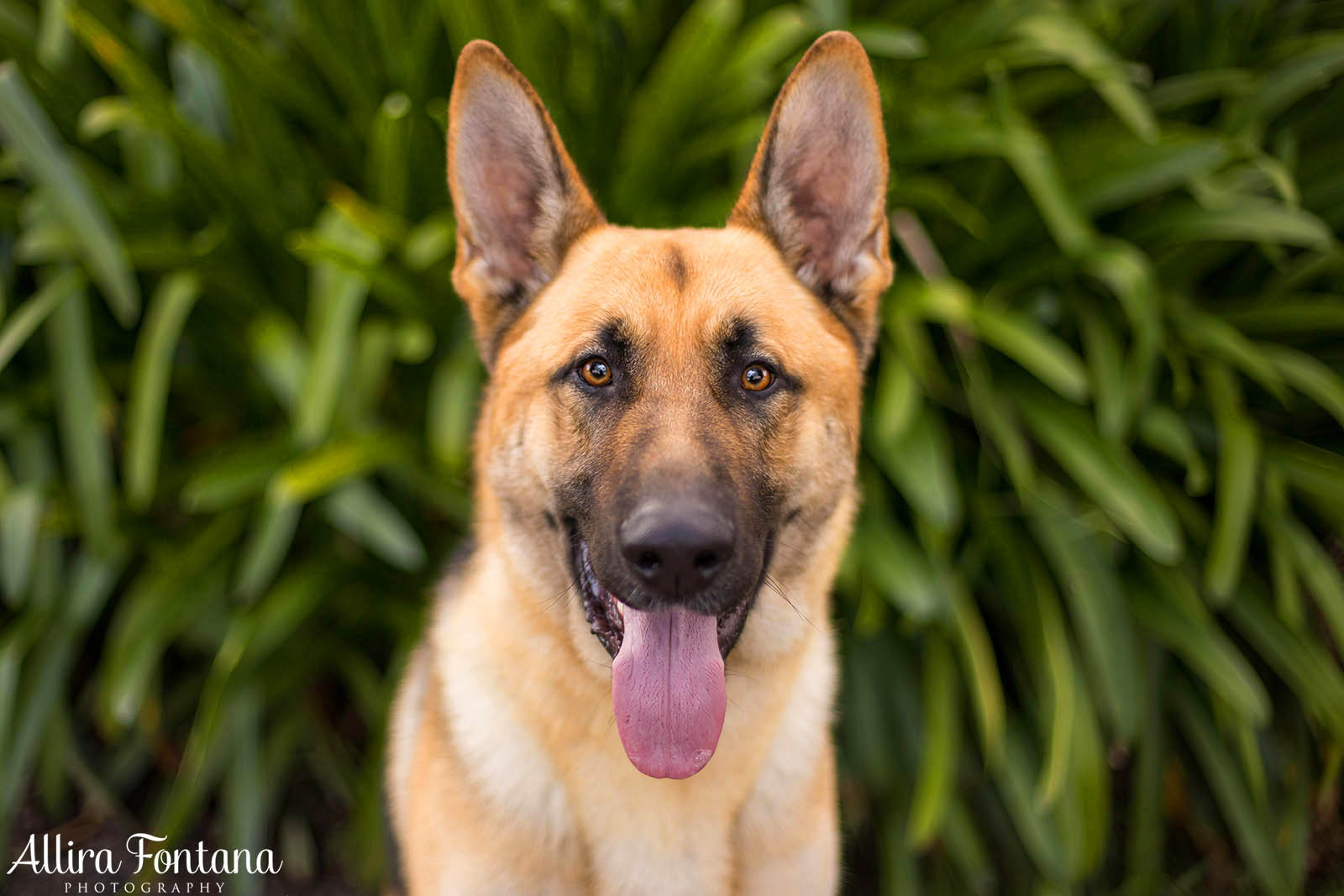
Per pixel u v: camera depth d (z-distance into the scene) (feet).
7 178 11.36
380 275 9.60
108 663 10.76
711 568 5.43
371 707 10.43
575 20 10.18
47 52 10.30
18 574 9.34
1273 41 12.32
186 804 9.32
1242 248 11.54
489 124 6.81
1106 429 9.61
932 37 11.27
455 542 11.32
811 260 7.16
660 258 6.43
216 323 11.23
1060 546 9.82
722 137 10.33
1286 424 11.70
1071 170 10.64
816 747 6.78
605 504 5.84
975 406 10.41
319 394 9.05
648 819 6.11
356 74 10.93
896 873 10.01
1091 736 9.70
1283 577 9.94
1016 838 10.62
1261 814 10.05
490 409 6.84
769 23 10.18
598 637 6.07
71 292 9.75
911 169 10.80
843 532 6.89
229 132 11.00
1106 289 11.12
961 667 10.47
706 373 6.17
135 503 10.44
